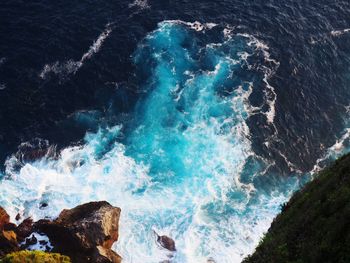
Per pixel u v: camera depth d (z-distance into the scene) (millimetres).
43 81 62656
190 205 52594
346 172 30453
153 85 63750
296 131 60375
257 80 65000
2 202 51250
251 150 58000
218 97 62906
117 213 49281
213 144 58312
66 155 56188
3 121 58219
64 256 43156
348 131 61219
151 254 48156
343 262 23688
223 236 49969
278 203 53531
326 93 64812
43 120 59031
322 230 26344
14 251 45844
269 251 28938
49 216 50531
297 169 56969
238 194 54000
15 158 55375
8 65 63688
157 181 54688
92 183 53938
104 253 45750
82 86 62781
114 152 57000
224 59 67250
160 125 59906
